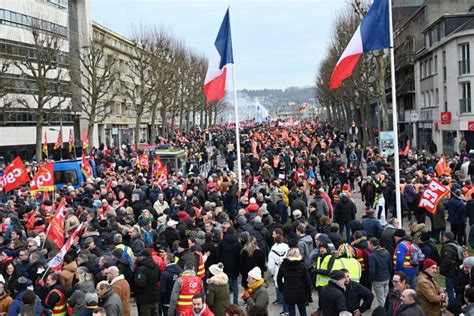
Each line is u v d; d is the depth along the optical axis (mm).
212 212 15562
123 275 10047
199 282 9461
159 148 32594
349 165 36312
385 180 19969
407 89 59906
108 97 72312
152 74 62125
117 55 74562
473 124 41625
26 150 55031
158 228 14859
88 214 14875
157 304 10555
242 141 53938
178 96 78688
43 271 10820
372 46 15391
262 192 20531
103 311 7676
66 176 27609
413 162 30000
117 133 77000
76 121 66375
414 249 10641
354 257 10898
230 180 22219
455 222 16250
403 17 57656
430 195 14906
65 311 9469
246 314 7465
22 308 8281
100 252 11664
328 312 8547
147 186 21859
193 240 11859
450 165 26359
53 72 55688
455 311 7828
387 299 10617
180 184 22297
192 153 40062
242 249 12133
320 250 10164
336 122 91750
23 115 54250
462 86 43594
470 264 9508
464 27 42938
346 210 17047
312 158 32031
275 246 11883
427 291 8969
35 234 13750
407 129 62625
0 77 42969
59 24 58469
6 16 50656
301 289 10109
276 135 57250
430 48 49938
